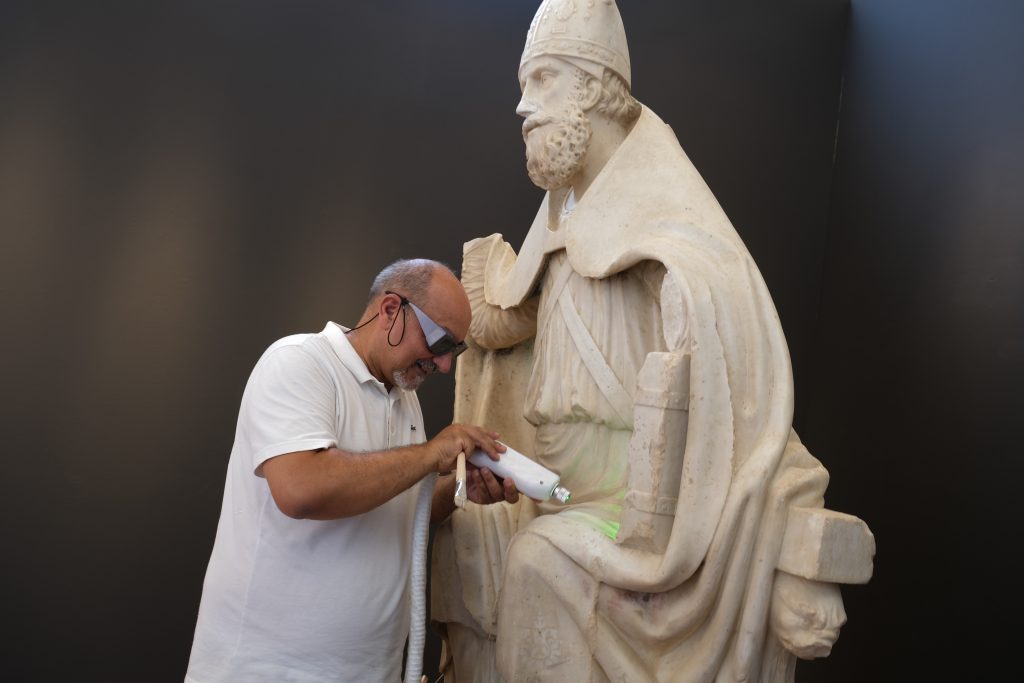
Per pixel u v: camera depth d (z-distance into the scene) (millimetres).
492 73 3873
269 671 1860
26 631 3375
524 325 2449
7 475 3393
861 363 3326
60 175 3512
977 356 2785
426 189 3838
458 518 2303
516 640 1953
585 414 2076
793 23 3740
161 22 3646
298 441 1786
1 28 3502
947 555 2779
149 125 3613
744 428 1757
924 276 3062
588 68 2078
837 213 3611
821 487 1777
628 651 1841
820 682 3340
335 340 1972
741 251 1891
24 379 3430
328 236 3752
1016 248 2695
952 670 2701
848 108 3615
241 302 3658
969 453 2758
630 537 1800
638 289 2059
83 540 3451
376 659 1951
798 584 1675
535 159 2107
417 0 3879
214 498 3590
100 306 3520
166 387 3564
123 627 3473
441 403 3840
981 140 2893
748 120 3742
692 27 3803
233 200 3674
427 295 1936
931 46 3186
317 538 1877
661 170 2055
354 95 3811
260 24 3740
